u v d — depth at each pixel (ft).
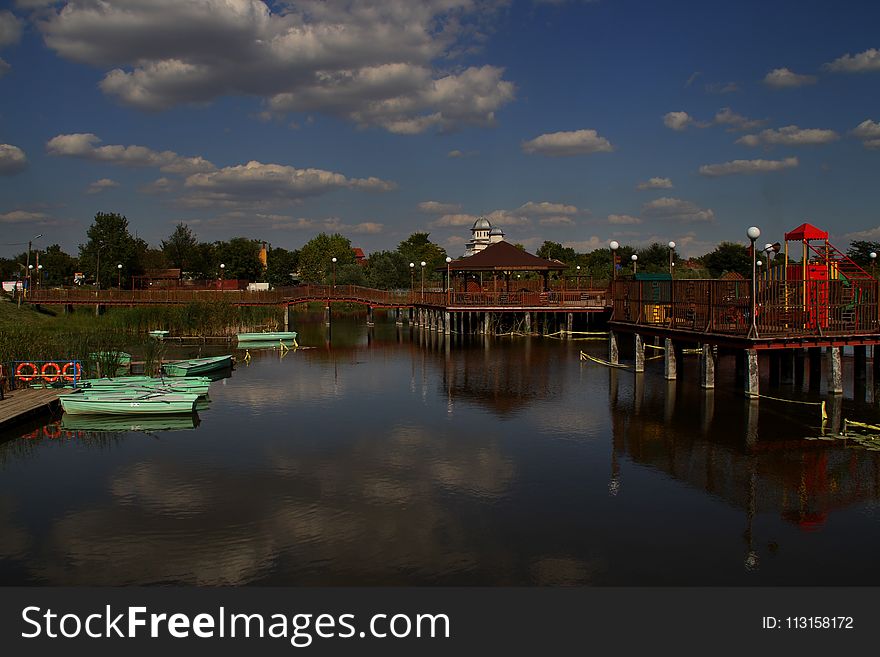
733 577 37.47
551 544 41.68
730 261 237.25
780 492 50.03
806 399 80.02
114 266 278.05
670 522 44.86
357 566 39.06
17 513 47.85
